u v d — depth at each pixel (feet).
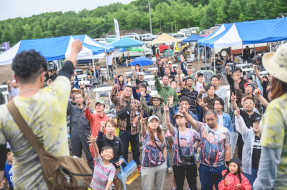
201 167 15.03
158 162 15.56
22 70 5.01
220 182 13.98
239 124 15.30
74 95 22.12
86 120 20.22
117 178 16.57
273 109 5.49
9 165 16.17
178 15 292.40
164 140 15.87
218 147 14.53
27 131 4.87
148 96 25.96
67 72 5.63
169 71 38.09
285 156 5.64
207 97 22.91
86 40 54.80
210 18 243.60
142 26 333.83
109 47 55.77
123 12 361.71
